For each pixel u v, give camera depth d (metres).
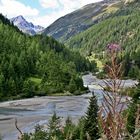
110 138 6.63
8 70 167.38
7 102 138.50
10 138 74.25
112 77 6.57
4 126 85.88
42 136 55.84
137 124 7.70
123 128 6.65
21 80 162.12
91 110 52.88
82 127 52.22
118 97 6.60
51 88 169.75
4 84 153.50
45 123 88.31
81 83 172.75
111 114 6.64
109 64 6.59
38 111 111.00
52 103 130.75
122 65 6.57
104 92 6.71
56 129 57.19
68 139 12.65
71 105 123.88
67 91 168.12
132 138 7.11
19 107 121.25
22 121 92.75
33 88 161.62
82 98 148.25
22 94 155.12
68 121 66.81
